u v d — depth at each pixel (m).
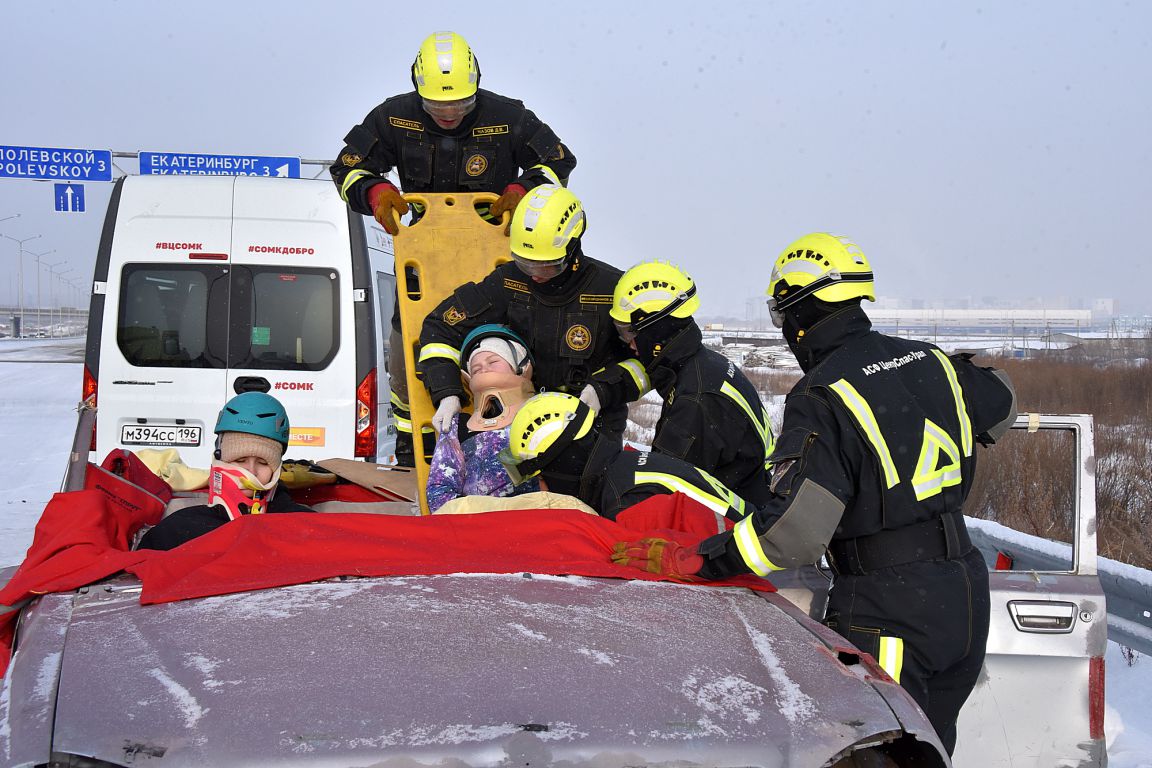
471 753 1.88
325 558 2.79
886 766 2.09
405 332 5.11
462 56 5.20
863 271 3.25
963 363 3.40
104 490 3.73
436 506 3.99
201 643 2.24
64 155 26.14
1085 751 3.29
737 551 2.77
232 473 3.58
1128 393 17.27
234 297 8.25
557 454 3.42
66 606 2.57
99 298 8.15
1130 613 5.13
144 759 1.85
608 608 2.52
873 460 3.03
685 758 1.94
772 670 2.24
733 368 4.20
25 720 1.95
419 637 2.26
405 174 5.54
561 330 4.62
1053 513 9.20
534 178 5.37
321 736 1.89
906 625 3.08
